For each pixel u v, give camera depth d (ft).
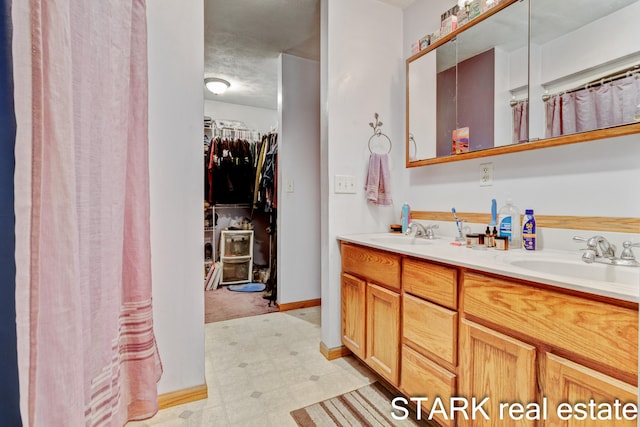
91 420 2.19
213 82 10.71
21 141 1.44
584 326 2.40
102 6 2.32
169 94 4.53
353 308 5.55
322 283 6.30
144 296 3.30
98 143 2.27
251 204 12.54
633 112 3.34
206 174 11.67
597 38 3.63
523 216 4.43
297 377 5.33
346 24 6.05
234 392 4.90
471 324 3.32
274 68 9.95
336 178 6.01
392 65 6.56
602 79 3.58
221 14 7.09
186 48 4.62
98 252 2.31
